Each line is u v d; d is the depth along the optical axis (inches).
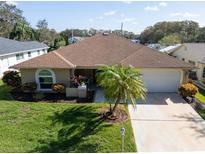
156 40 3617.1
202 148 402.0
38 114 530.6
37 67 696.4
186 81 745.0
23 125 473.4
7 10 2522.1
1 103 611.8
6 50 1091.9
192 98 682.8
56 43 1921.8
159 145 411.2
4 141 413.7
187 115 553.0
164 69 725.3
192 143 419.2
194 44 1189.1
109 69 506.3
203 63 893.2
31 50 1382.9
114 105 554.6
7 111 549.0
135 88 480.7
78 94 679.1
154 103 637.9
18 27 2112.5
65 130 453.7
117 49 834.2
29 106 587.8
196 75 1005.8
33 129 457.4
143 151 390.0
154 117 537.0
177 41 2452.0
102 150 390.0
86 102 633.6
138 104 626.5
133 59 748.6
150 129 473.1
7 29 2481.5
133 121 511.2
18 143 408.5
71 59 776.3
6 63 1061.1
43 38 2496.3
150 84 745.0
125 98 482.3
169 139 433.4
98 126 471.2
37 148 394.0
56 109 565.3
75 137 428.5
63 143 410.0
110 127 467.2
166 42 2447.1
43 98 666.8
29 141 416.2
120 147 399.2
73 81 717.3
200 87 869.2
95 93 720.3
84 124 479.2
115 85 480.4
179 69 724.0
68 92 681.6
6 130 451.8
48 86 738.2
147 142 421.1
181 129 476.1
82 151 387.2
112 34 924.0
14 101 630.5
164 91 751.1
